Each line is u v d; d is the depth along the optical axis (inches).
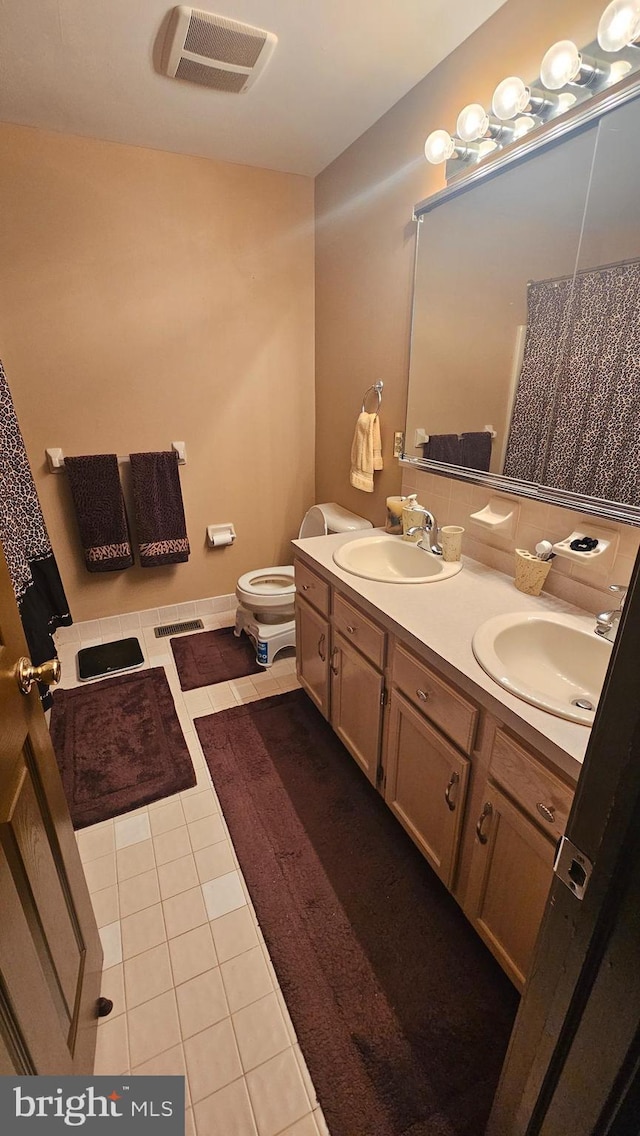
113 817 65.7
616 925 18.6
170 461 102.2
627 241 44.6
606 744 18.0
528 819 38.3
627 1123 20.2
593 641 47.0
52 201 82.0
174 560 107.2
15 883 28.4
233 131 79.8
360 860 59.6
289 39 58.5
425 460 77.4
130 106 71.9
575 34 46.9
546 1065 23.8
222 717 84.7
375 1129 38.1
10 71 63.3
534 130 50.4
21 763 31.8
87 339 91.0
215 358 102.4
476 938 51.3
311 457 120.0
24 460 76.9
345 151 86.9
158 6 53.1
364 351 91.3
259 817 65.6
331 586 68.6
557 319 52.3
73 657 102.0
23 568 74.2
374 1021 44.6
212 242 95.0
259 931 52.0
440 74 63.7
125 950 50.3
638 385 45.1
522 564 57.9
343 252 93.0
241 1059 42.1
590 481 50.8
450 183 62.8
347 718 70.2
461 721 44.3
